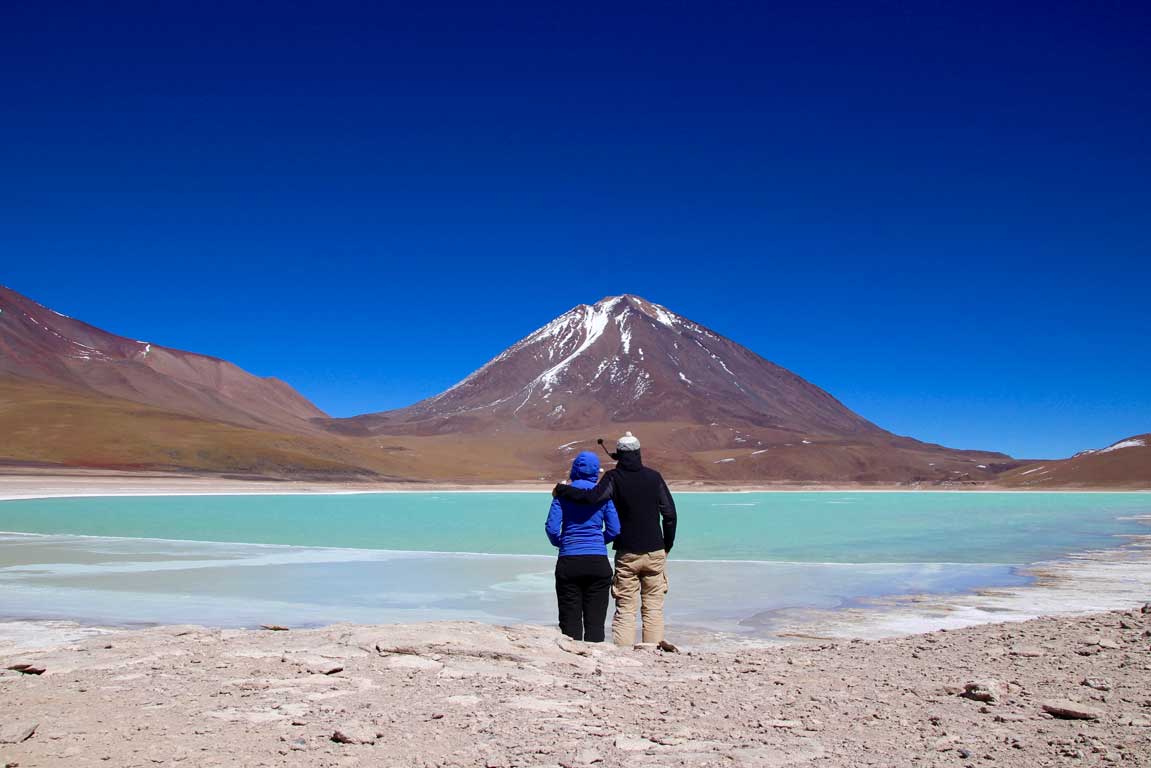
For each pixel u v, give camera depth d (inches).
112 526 1175.0
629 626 286.8
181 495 2691.9
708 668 227.0
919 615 440.1
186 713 171.9
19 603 470.6
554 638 254.5
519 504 2284.7
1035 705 175.0
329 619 427.5
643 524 286.2
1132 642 238.5
